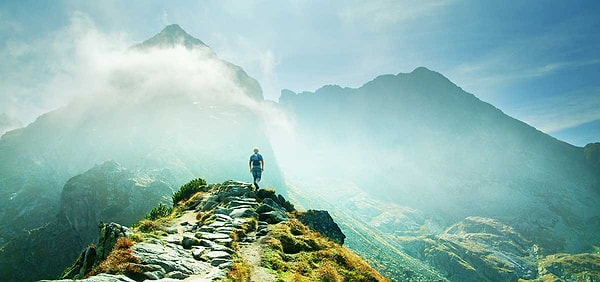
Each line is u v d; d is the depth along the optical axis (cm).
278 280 1361
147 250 1304
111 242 1586
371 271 1817
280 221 2278
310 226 2739
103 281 980
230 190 3048
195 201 3250
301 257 1698
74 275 1777
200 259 1450
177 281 1134
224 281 1219
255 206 2622
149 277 1116
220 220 2192
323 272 1572
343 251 1994
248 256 1605
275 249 1705
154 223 2003
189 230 2047
